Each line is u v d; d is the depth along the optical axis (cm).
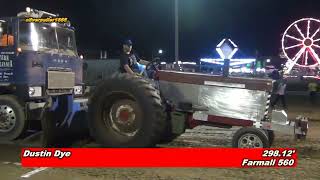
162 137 869
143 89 793
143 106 789
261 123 799
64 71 991
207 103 827
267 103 800
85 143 912
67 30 1036
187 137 1001
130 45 918
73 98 980
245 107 808
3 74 914
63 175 673
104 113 837
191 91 834
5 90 923
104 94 824
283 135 1054
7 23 909
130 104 819
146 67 939
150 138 789
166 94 848
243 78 807
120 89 807
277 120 800
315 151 862
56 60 970
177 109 842
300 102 2252
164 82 848
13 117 895
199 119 829
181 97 840
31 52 906
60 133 932
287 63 4791
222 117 818
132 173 684
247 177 667
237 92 811
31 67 905
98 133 832
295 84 4256
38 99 921
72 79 1016
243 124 809
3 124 898
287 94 3044
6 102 896
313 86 2839
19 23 908
